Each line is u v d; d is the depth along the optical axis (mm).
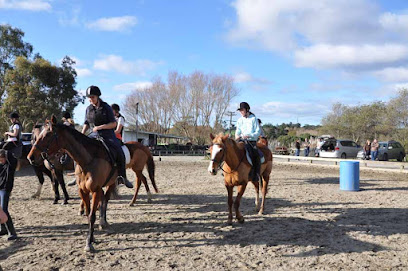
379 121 43281
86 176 5012
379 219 6734
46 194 9234
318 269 4242
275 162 21359
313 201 8633
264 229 5988
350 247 5055
